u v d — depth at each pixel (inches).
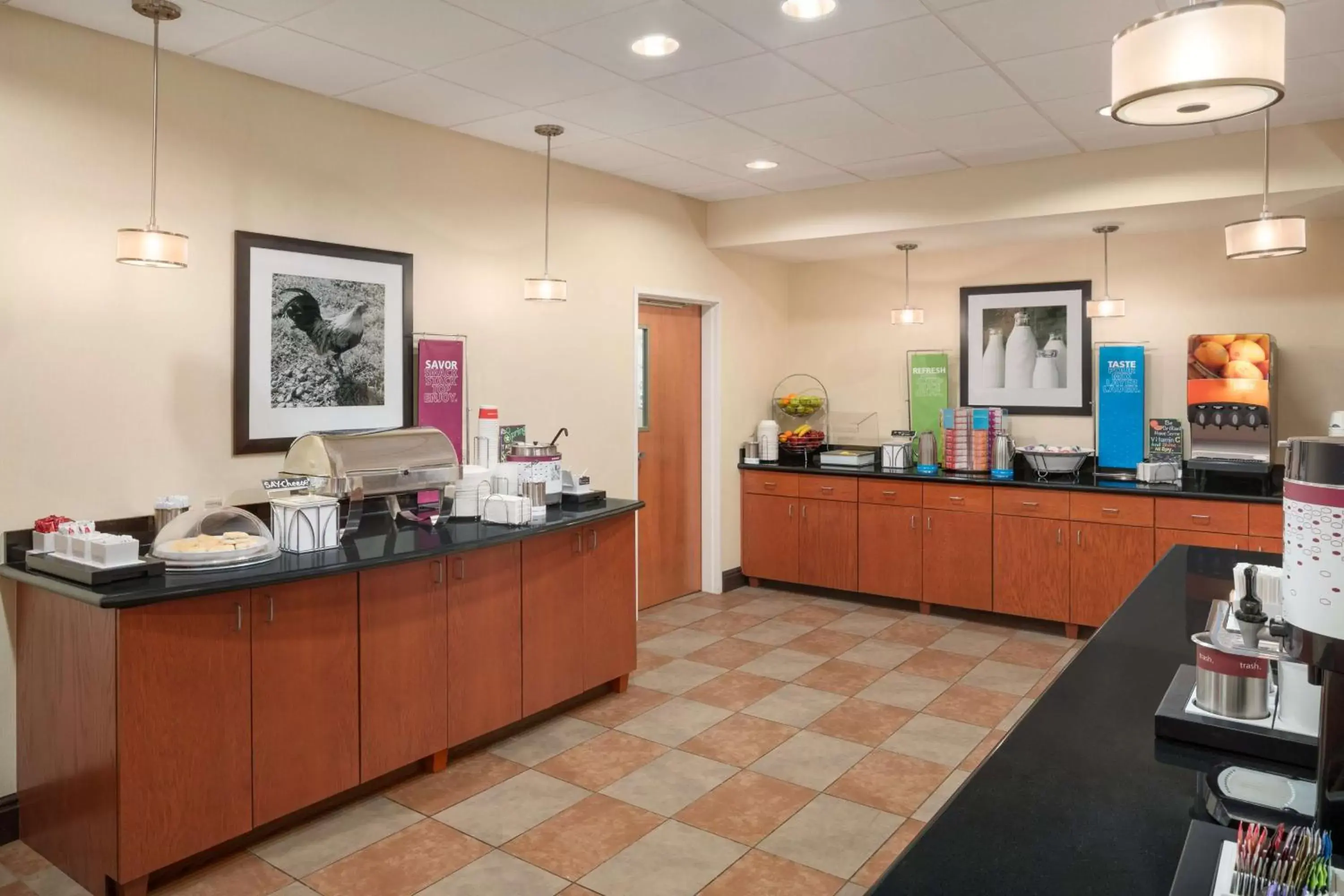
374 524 141.7
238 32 117.9
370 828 114.5
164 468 125.3
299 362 140.3
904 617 215.9
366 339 149.6
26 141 111.0
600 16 113.6
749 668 177.2
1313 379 189.6
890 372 245.6
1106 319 213.2
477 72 133.4
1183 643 84.0
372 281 150.0
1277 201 167.6
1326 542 39.2
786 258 250.5
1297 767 55.9
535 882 102.3
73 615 100.7
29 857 109.3
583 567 152.1
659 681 170.2
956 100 147.1
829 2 110.0
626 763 133.6
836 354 254.5
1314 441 40.1
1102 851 46.0
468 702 132.3
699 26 117.2
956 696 161.6
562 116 155.3
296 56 126.4
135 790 96.5
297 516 118.5
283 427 138.6
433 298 161.8
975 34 119.9
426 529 138.9
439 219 162.2
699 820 116.6
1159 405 207.6
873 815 117.7
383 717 120.4
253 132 134.4
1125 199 175.5
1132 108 61.1
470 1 109.0
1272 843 40.8
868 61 129.7
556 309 186.5
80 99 115.6
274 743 108.6
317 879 102.9
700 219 227.0
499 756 136.3
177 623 99.3
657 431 224.4
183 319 126.8
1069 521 195.9
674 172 196.5
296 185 140.2
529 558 141.5
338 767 115.3
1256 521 175.2
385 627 120.3
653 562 225.0
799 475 233.9
